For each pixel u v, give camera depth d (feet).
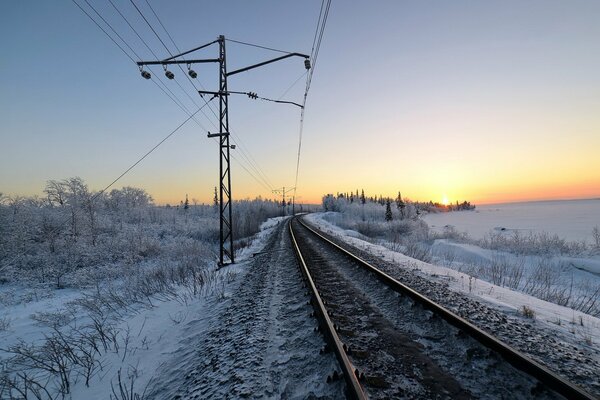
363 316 15.78
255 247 62.23
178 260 67.41
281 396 9.63
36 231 92.48
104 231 115.44
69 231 100.37
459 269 39.50
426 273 26.94
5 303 49.14
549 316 15.93
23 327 30.17
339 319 15.28
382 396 8.96
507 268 45.34
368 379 9.73
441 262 46.03
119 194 191.21
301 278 25.46
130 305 27.25
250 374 11.00
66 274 69.77
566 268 51.60
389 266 29.84
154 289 31.86
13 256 77.20
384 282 21.31
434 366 10.62
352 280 24.11
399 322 14.71
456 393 9.12
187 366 13.01
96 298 32.83
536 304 18.31
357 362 10.93
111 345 17.02
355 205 362.33
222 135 41.68
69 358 15.48
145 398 11.14
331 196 485.15
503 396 8.91
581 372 10.17
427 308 15.17
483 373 10.02
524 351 11.62
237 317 17.48
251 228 141.69
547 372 8.64
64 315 31.04
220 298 22.85
